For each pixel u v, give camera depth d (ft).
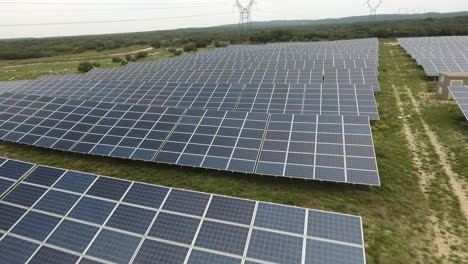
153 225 39.04
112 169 72.59
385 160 72.49
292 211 39.68
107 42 576.61
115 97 124.06
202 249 35.94
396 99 124.26
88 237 37.99
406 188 60.75
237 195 60.08
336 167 60.64
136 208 41.57
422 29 482.28
